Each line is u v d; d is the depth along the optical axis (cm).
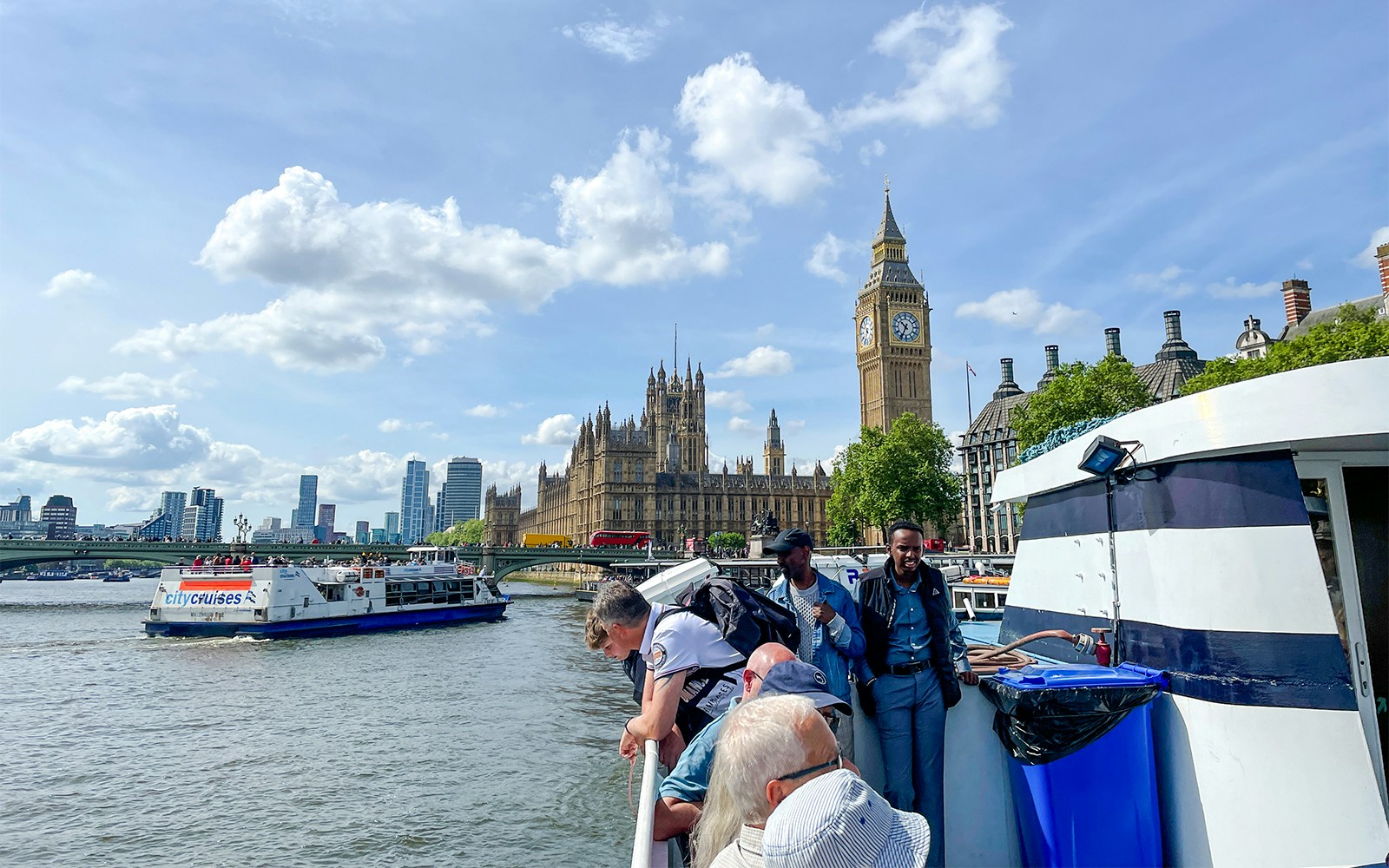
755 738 299
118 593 14738
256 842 1752
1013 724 549
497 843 1748
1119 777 527
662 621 521
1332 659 480
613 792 2072
